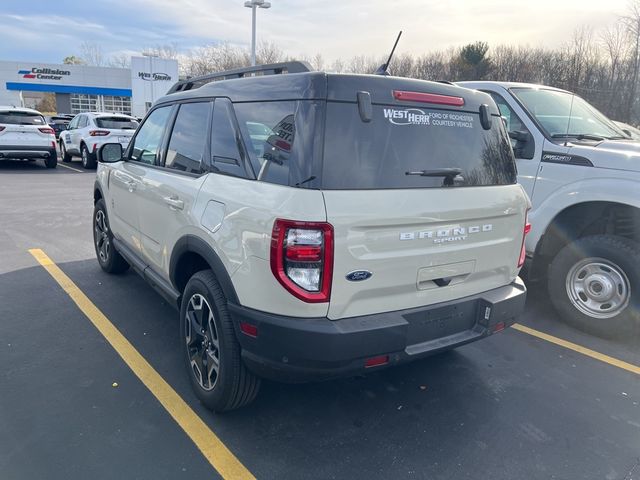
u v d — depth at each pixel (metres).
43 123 15.40
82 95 43.94
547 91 5.10
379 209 2.36
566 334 4.30
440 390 3.32
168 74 37.25
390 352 2.45
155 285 3.71
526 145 4.56
